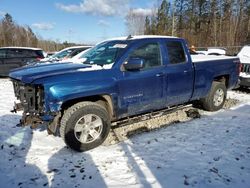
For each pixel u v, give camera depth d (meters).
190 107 6.32
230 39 35.88
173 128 5.18
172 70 5.05
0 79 13.13
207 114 6.14
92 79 4.04
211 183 3.21
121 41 4.86
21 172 3.53
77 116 3.96
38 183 3.27
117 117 4.51
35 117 3.93
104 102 4.45
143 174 3.42
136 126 5.22
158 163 3.72
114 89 4.25
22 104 4.23
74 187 3.17
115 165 3.68
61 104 3.80
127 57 4.48
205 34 41.38
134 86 4.50
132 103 4.56
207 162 3.74
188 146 4.30
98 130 4.26
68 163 3.75
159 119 5.64
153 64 4.81
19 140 4.59
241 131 4.96
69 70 4.07
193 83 5.53
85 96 4.01
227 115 6.02
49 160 3.85
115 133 4.87
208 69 5.83
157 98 4.91
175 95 5.23
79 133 4.10
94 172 3.50
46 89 3.71
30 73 3.97
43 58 13.73
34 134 4.87
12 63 13.38
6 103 7.39
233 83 6.73
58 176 3.41
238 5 39.25
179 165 3.66
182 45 5.35
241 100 7.56
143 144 4.40
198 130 5.04
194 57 6.13
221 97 6.38
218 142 4.45
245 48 8.93
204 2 47.75
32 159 3.88
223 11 43.00
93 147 4.21
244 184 3.20
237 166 3.63
